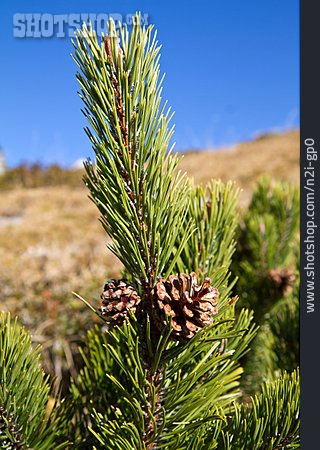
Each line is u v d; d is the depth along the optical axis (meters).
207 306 0.39
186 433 0.44
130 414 0.49
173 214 0.42
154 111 0.41
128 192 0.42
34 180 8.18
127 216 0.41
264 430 0.46
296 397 0.46
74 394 0.57
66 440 0.52
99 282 1.46
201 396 0.44
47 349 1.28
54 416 0.54
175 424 0.45
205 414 0.46
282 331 0.71
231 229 0.54
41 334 1.30
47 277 1.52
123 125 0.41
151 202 0.41
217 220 0.53
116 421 0.46
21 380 0.47
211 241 0.52
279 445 0.46
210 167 7.67
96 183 0.42
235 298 0.47
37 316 1.33
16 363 0.47
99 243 2.51
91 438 0.52
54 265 1.69
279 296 0.81
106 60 0.40
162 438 0.44
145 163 0.42
